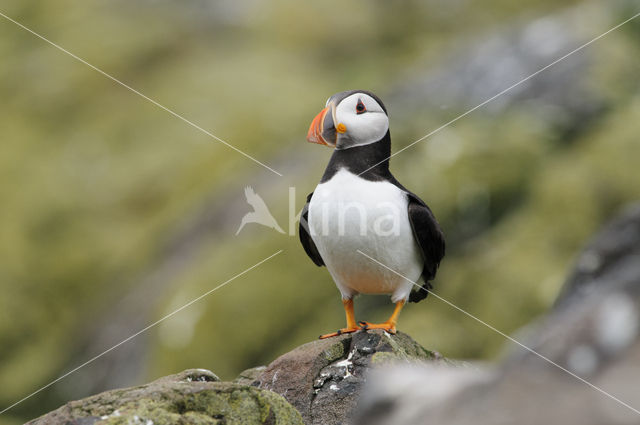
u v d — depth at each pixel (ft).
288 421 14.69
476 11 77.25
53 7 83.61
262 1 81.71
